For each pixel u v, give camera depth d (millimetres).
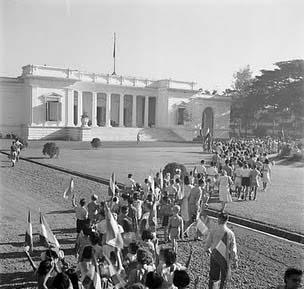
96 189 16688
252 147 28562
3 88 45438
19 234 10453
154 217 9367
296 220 11734
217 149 27062
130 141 46500
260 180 17891
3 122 45219
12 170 20906
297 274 4887
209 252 7562
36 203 14133
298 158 27375
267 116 32562
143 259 5715
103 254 6738
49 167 22375
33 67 46469
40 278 5477
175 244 9039
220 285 7188
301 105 29656
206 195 13234
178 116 54750
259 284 7320
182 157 27922
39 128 45594
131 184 13539
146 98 55875
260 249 9367
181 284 4887
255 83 33719
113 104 55719
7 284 7293
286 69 29562
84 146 36719
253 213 12828
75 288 5285
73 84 49562
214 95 50000
